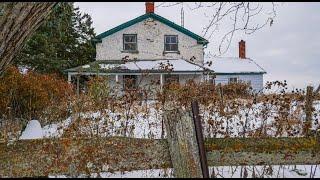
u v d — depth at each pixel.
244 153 3.64
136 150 3.59
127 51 24.92
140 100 7.15
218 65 33.09
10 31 2.57
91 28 28.66
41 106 11.66
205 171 3.37
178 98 6.29
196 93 6.43
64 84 12.88
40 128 10.27
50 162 3.42
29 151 3.41
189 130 3.45
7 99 10.76
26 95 11.52
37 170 3.38
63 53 27.09
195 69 22.62
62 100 11.27
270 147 3.66
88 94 8.16
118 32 24.97
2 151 3.36
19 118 11.16
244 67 32.78
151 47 25.08
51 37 22.94
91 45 28.41
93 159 3.53
